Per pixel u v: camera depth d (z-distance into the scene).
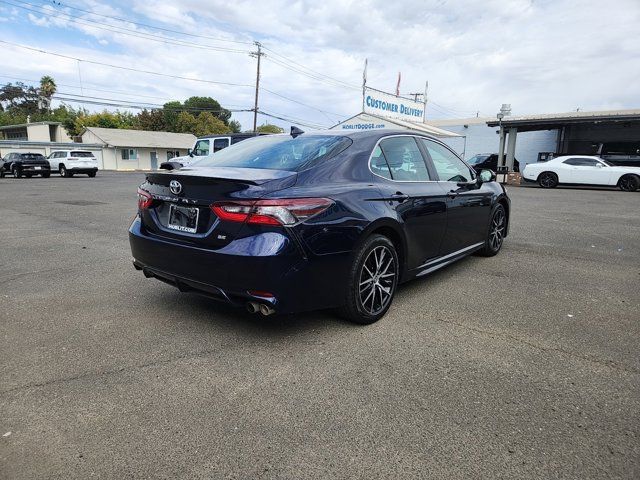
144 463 1.90
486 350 2.97
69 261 5.29
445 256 4.43
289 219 2.77
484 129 30.17
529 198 14.03
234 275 2.80
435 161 4.38
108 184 19.56
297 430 2.13
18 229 7.49
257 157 3.53
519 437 2.08
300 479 1.82
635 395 2.43
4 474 1.83
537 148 27.25
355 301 3.22
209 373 2.65
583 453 1.97
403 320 3.48
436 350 2.97
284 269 2.77
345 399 2.39
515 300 3.97
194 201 3.00
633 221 8.84
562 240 6.77
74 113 73.12
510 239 6.85
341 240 3.03
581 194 15.66
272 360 2.82
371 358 2.85
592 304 3.87
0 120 71.62
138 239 3.42
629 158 22.08
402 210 3.58
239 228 2.80
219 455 1.95
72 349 2.96
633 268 5.08
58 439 2.05
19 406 2.30
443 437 2.08
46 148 43.06
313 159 3.26
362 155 3.51
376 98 28.03
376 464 1.90
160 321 3.43
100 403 2.34
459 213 4.50
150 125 69.12
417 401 2.37
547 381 2.58
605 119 20.08
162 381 2.56
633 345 3.05
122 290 4.18
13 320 3.44
